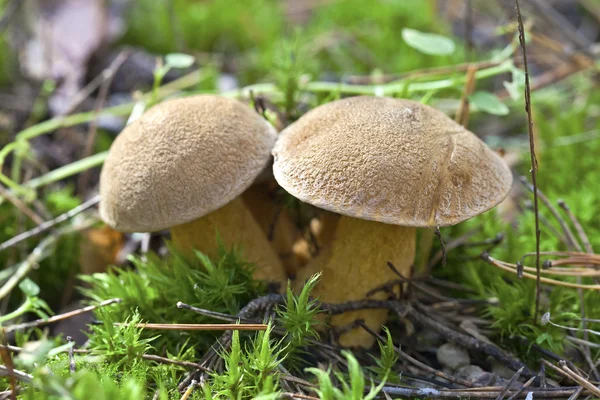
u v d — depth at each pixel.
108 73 0.32
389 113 0.22
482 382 0.22
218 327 0.21
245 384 0.21
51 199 0.30
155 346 0.23
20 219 0.29
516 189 0.33
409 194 0.21
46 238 0.29
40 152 0.33
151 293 0.24
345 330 0.23
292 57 0.29
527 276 0.23
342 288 0.23
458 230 0.28
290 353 0.22
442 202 0.21
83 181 0.32
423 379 0.23
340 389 0.22
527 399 0.21
